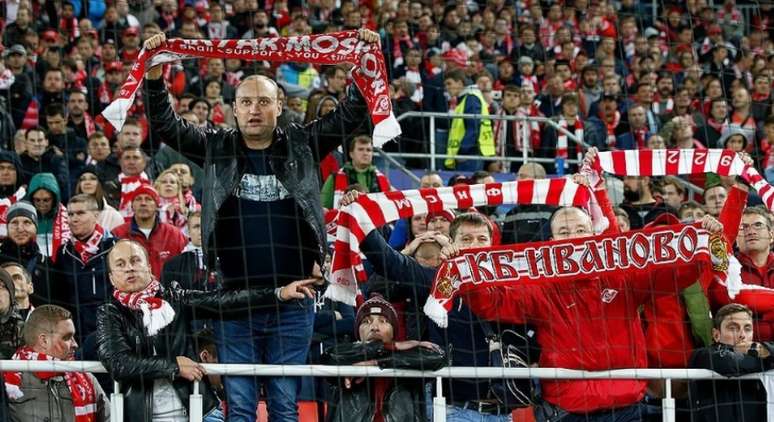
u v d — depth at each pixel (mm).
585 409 11844
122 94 11086
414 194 12047
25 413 11414
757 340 12648
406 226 15359
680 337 12328
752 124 25062
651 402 12648
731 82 27750
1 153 18031
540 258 11711
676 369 11750
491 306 11789
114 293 11375
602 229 12828
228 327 11422
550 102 24781
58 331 11656
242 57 11516
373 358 11469
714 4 30344
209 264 11508
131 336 11219
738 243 13938
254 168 11414
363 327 11641
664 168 12945
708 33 29359
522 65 25609
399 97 23000
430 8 26438
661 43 28797
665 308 12383
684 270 11719
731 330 11969
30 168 18266
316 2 27125
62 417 11531
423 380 11750
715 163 12883
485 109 22734
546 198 12320
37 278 14352
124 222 16500
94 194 16547
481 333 12375
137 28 25172
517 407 12188
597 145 23547
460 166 22438
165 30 26016
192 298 11422
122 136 17766
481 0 27500
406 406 11625
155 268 15258
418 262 12516
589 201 12484
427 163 22844
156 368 11008
